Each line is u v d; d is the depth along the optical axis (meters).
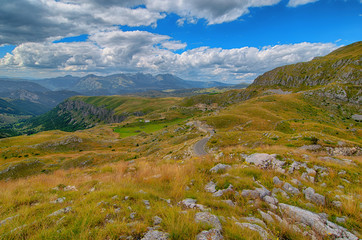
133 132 193.25
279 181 9.37
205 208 6.29
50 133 161.75
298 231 5.41
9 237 4.48
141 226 4.71
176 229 4.45
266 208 6.91
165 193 8.36
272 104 167.88
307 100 190.88
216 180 9.70
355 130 84.12
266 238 4.70
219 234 4.45
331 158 13.82
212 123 114.81
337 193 8.31
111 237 4.32
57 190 9.49
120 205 6.20
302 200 7.82
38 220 5.24
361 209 6.69
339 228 5.67
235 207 6.71
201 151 50.78
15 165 61.53
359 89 182.62
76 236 4.36
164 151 63.56
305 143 34.12
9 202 7.20
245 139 53.66
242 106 163.12
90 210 5.57
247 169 10.95
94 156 73.88
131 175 12.08
